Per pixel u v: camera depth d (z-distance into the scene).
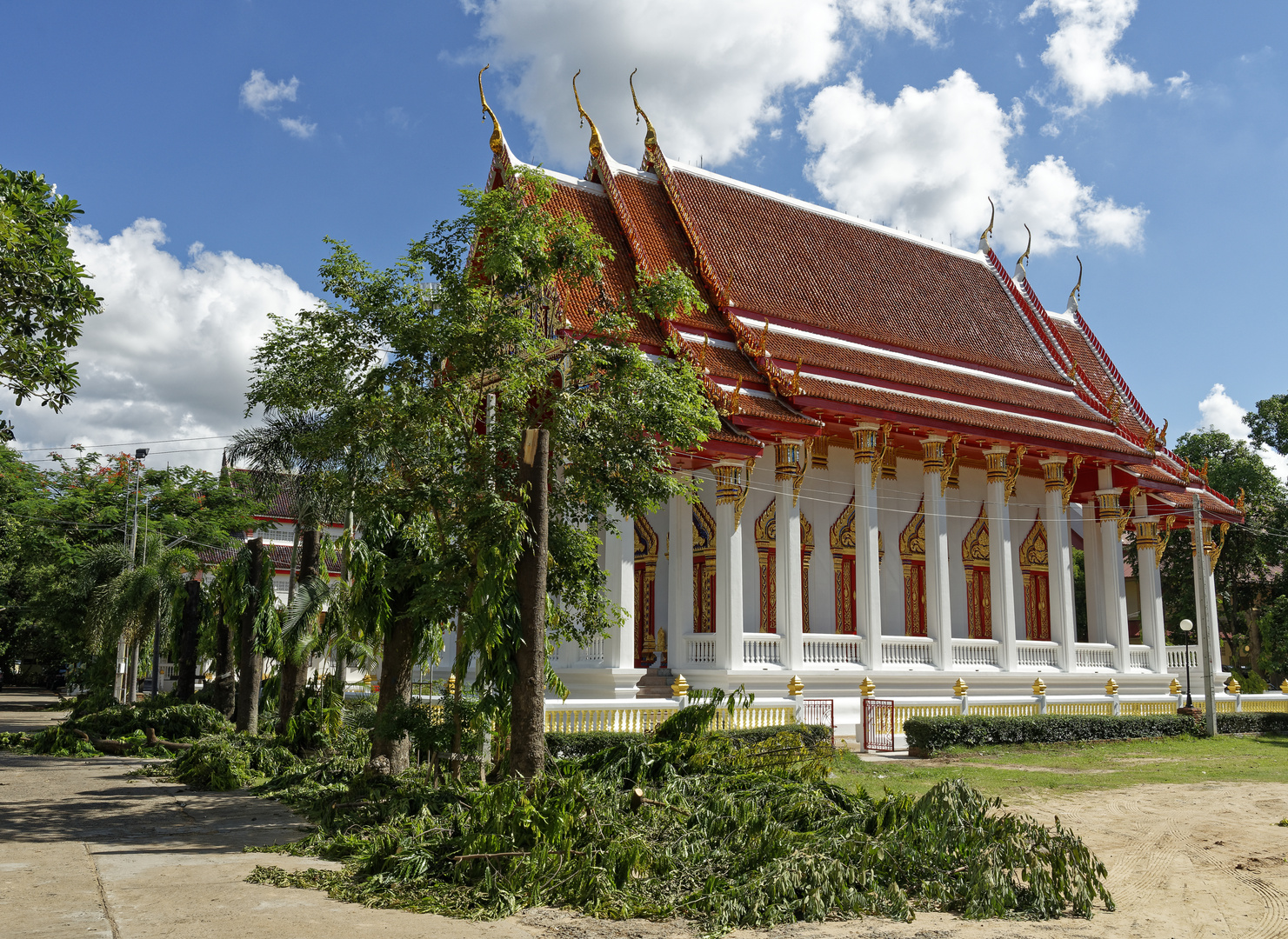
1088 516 38.47
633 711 21.14
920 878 9.84
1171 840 13.09
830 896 9.09
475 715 13.80
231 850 11.33
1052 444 32.78
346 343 15.13
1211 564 38.53
